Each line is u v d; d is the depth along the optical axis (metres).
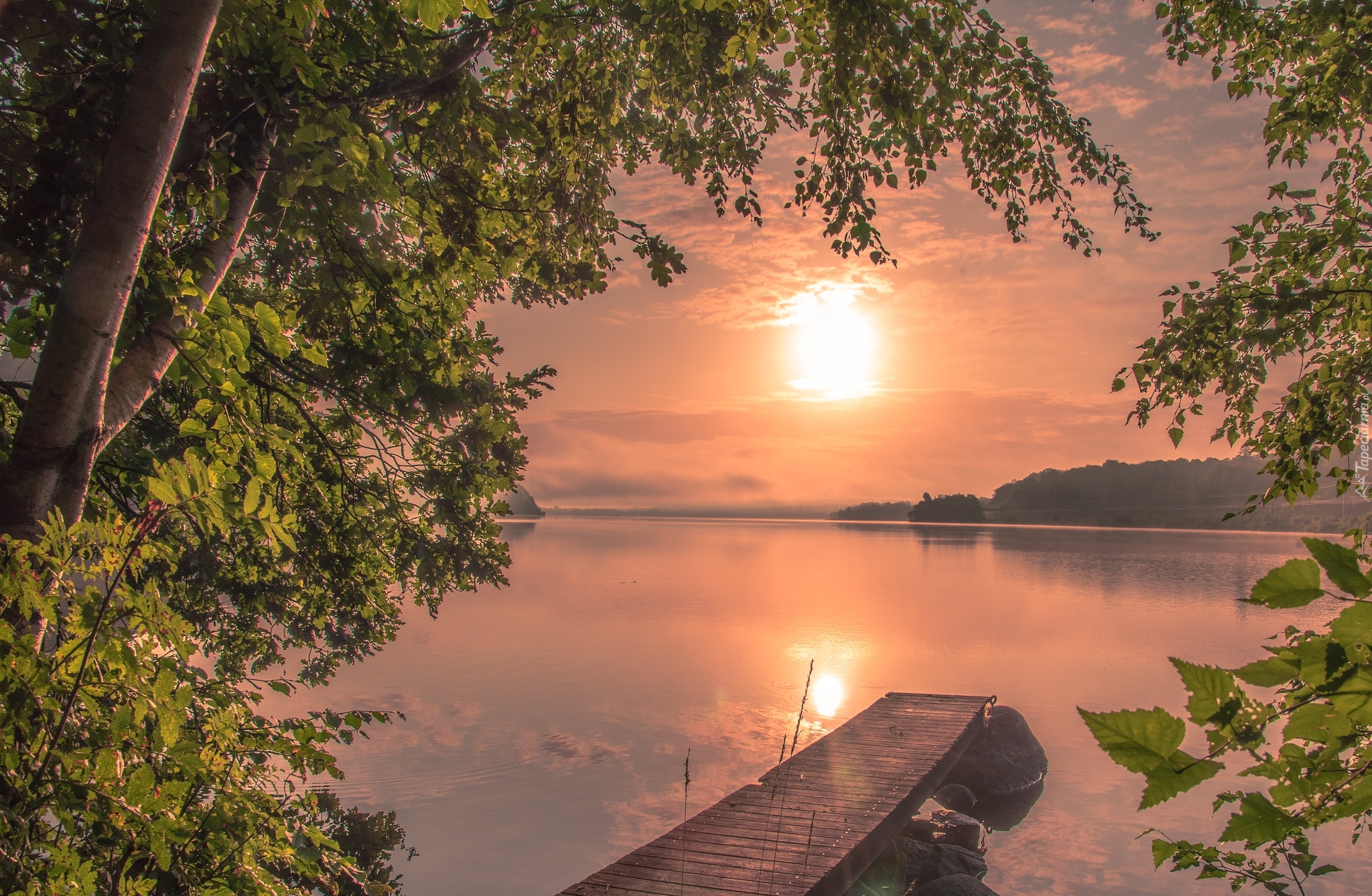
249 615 7.04
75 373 2.79
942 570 84.44
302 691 24.09
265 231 5.70
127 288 2.95
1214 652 35.03
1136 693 27.61
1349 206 5.53
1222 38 6.71
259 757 2.93
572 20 6.39
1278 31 6.37
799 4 5.79
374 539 7.24
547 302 7.62
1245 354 5.83
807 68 6.45
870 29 5.61
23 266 3.27
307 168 4.45
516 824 15.09
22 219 3.24
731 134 7.73
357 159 4.08
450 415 6.91
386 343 6.55
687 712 23.91
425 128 5.80
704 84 7.14
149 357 3.29
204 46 3.12
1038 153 7.15
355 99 4.77
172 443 5.68
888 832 11.49
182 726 2.40
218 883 2.44
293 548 2.53
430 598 7.55
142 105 2.96
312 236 5.85
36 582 2.03
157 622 2.14
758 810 11.66
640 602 52.56
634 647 35.34
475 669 29.66
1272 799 1.05
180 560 6.18
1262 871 1.90
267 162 4.12
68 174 3.30
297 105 4.15
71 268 2.85
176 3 3.04
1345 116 6.05
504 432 7.14
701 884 9.14
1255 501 5.87
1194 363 5.88
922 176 6.47
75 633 2.11
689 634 39.31
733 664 31.66
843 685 28.34
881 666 31.88
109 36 3.40
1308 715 0.97
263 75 3.84
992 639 38.53
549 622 43.22
